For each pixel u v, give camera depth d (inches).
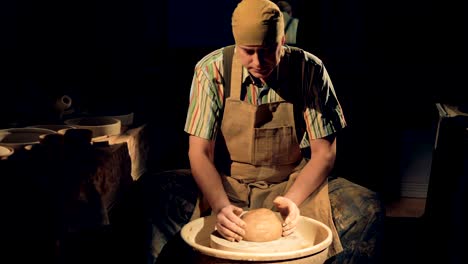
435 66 249.3
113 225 128.3
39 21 197.5
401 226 159.5
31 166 101.0
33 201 97.0
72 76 194.9
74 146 112.7
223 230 96.7
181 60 253.1
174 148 205.8
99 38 213.8
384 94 234.7
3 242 98.6
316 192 111.8
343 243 109.9
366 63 255.8
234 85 110.3
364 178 190.4
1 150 110.3
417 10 251.1
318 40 260.5
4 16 184.1
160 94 229.6
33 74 186.9
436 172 143.3
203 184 107.9
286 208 103.2
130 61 223.5
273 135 112.1
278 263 87.4
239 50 99.0
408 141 185.5
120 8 216.7
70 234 106.0
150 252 110.4
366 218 109.7
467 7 241.0
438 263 130.2
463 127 127.2
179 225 111.0
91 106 154.9
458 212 117.3
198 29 254.1
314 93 110.2
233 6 252.1
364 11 254.2
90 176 104.3
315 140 110.5
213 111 111.4
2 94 149.2
